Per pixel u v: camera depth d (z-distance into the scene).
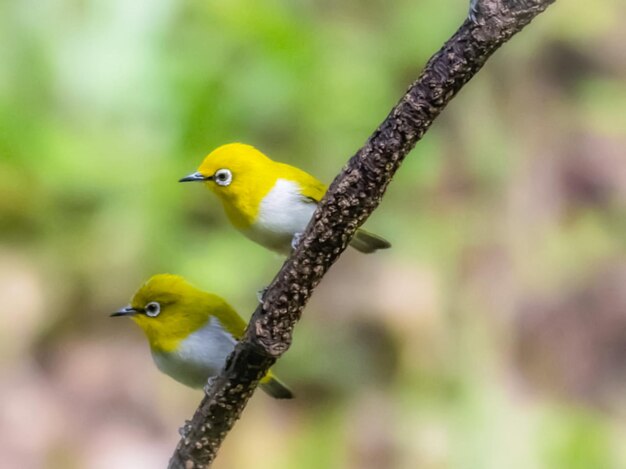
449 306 4.38
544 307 4.40
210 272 4.34
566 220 4.45
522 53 4.50
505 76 4.49
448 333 4.37
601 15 4.52
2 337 4.34
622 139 4.48
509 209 4.43
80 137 4.38
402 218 4.41
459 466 4.31
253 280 4.34
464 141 4.46
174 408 4.32
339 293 4.38
